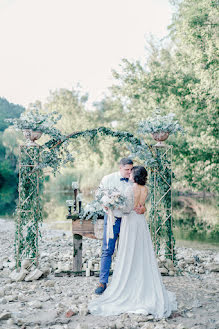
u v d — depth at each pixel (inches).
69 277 212.5
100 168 1291.8
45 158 216.8
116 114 1221.1
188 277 212.1
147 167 232.7
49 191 1203.2
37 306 156.6
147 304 150.6
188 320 142.7
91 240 359.9
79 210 216.5
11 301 166.7
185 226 467.5
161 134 224.7
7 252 296.7
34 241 219.0
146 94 694.5
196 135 615.8
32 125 209.8
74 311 150.0
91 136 226.5
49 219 544.4
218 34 587.5
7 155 1733.5
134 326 135.3
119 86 797.2
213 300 168.4
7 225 493.7
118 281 157.1
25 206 216.8
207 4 571.2
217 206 742.5
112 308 151.3
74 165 1365.7
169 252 229.6
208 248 319.6
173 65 738.2
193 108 608.1
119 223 176.7
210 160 621.3
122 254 159.0
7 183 1696.6
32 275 202.8
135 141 226.1
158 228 229.5
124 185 184.9
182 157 634.8
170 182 230.4
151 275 157.2
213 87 549.0
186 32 600.7
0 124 2404.0
